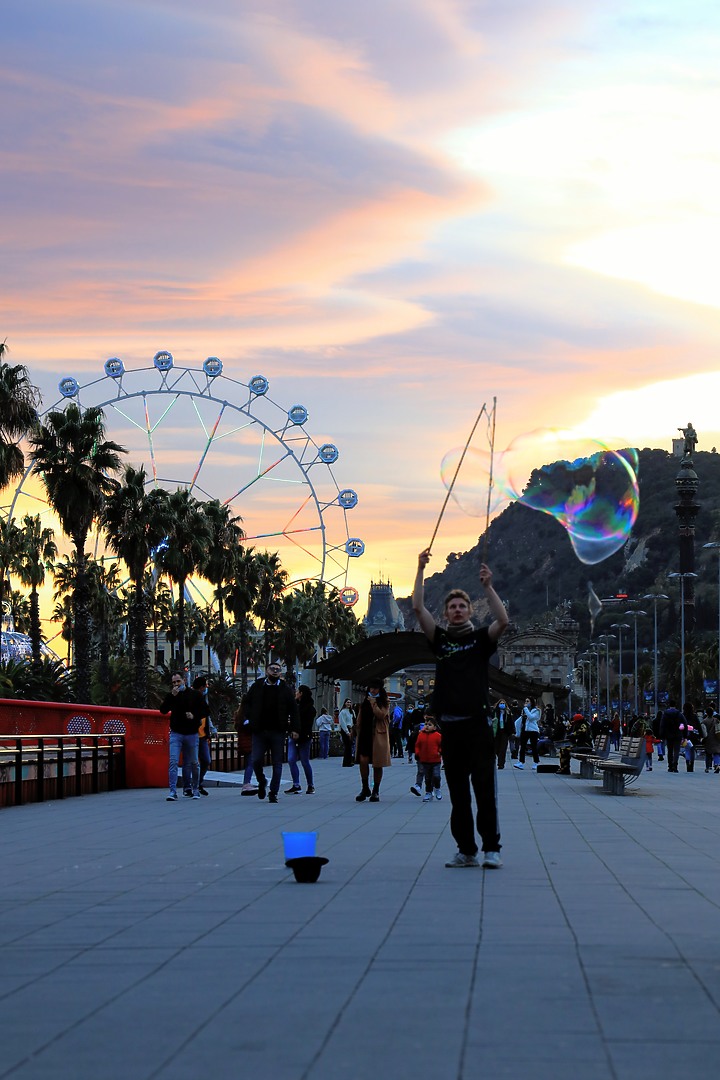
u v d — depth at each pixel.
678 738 40.38
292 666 109.75
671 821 17.86
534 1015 6.24
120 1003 6.66
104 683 63.81
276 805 21.41
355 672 54.00
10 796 20.92
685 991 6.71
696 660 126.19
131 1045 5.84
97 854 13.53
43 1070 5.46
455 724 11.99
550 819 18.23
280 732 22.22
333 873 11.70
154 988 6.99
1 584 65.00
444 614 12.33
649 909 9.41
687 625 178.12
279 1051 5.70
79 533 51.16
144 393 85.38
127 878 11.50
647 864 12.31
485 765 12.00
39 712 24.39
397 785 29.03
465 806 12.08
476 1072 5.33
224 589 88.00
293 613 109.12
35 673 57.69
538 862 12.50
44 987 7.06
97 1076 5.37
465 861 12.08
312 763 46.00
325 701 55.41
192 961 7.69
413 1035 5.92
